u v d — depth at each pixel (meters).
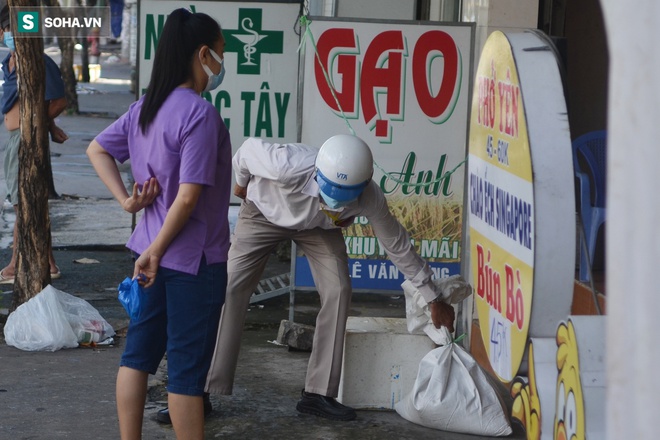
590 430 2.77
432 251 5.68
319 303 7.08
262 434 4.40
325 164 3.98
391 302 7.24
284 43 6.31
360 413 4.70
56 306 5.66
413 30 5.53
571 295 2.96
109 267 8.02
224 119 6.36
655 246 1.57
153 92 3.57
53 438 4.23
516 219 3.12
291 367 5.47
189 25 3.60
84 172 13.12
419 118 5.59
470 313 5.53
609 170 1.65
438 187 5.63
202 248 3.55
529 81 3.02
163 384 5.06
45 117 5.81
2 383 4.95
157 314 3.69
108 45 41.06
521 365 3.15
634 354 1.61
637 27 1.59
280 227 4.48
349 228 5.71
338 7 8.88
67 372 5.17
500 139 3.31
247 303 4.54
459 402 4.38
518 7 5.33
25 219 5.86
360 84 5.57
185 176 3.41
